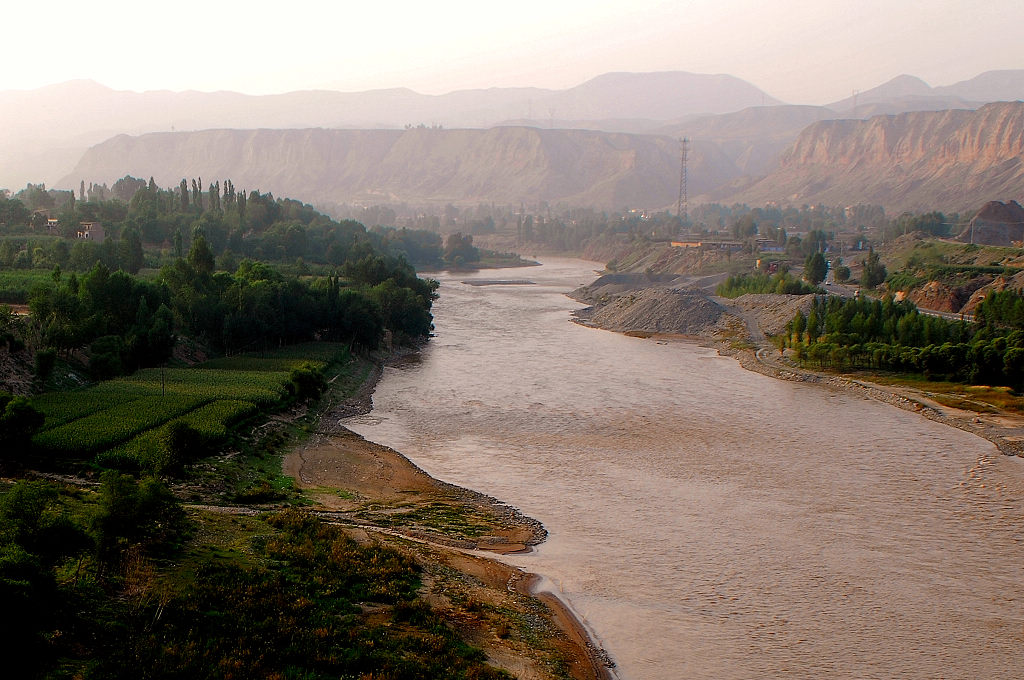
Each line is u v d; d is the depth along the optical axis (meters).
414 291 188.62
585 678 44.41
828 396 119.69
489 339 172.25
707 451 89.44
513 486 77.06
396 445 90.69
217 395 91.25
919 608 53.91
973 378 122.56
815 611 53.28
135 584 44.31
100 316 106.06
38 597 37.09
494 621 48.75
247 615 43.09
